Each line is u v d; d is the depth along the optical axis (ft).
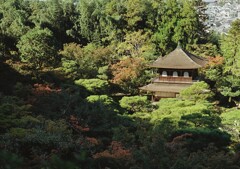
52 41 168.76
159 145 50.72
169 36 213.46
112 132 89.15
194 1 244.63
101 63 175.63
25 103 93.40
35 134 59.52
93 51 179.01
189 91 129.49
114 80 159.43
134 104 123.95
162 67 155.43
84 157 11.47
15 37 181.37
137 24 226.99
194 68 152.66
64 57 169.78
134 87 163.84
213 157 53.42
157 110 113.50
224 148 81.25
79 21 224.94
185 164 47.42
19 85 105.70
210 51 204.95
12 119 71.41
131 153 55.93
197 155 53.67
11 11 219.00
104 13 225.97
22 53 149.18
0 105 80.28
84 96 133.08
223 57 179.73
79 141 62.18
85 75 158.20
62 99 99.50
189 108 106.42
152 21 224.33
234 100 157.79
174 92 150.10
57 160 10.73
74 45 178.60
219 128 96.07
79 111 96.32
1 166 10.18
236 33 176.86
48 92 101.30
